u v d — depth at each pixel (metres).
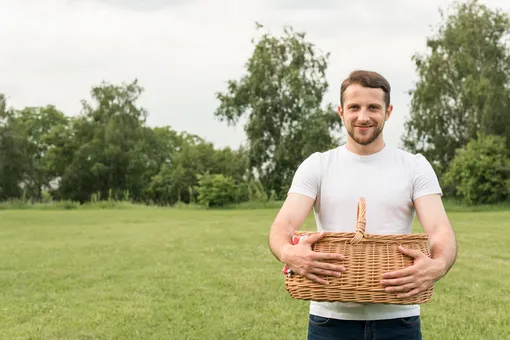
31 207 48.41
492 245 14.74
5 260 12.92
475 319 7.21
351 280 2.74
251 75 52.84
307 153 50.28
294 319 7.29
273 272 10.89
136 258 13.06
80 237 18.39
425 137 49.81
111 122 65.44
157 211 38.16
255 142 51.97
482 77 45.31
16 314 7.81
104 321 7.34
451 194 47.66
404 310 2.94
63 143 69.56
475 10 48.09
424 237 2.77
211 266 11.73
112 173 66.25
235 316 7.47
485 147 42.84
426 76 48.59
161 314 7.65
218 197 47.53
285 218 3.05
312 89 53.34
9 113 65.25
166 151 79.31
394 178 3.06
